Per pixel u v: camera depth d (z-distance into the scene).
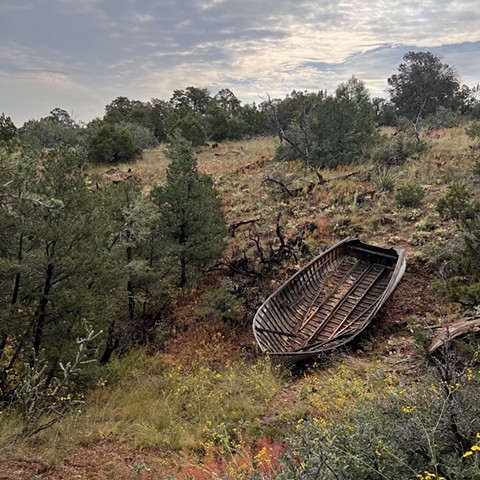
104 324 10.34
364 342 9.68
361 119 22.20
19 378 8.06
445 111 31.42
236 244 15.62
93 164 26.56
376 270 12.74
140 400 8.34
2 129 25.97
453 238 12.53
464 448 3.94
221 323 12.09
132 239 12.82
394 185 17.64
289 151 23.02
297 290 12.09
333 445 4.06
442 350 5.94
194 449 6.42
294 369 9.41
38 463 5.88
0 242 8.34
